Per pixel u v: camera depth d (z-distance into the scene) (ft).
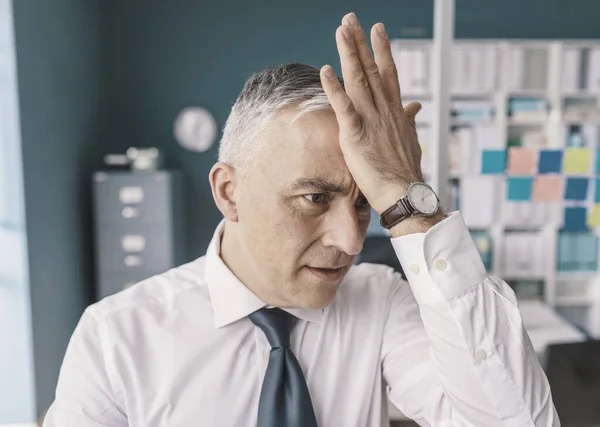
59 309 11.71
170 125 15.46
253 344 3.36
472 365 2.78
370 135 2.68
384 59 2.77
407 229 2.83
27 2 10.30
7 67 9.74
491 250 10.07
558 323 9.45
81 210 13.25
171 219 13.25
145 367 3.29
